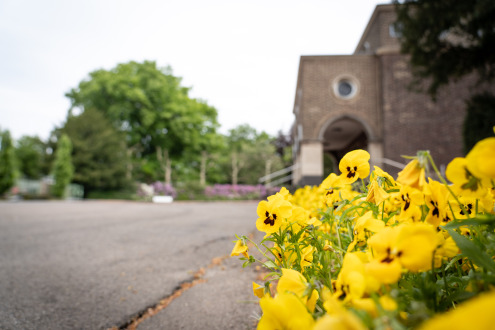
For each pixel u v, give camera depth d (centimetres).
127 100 3400
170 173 3741
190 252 391
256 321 189
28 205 1390
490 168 53
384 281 52
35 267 331
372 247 60
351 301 54
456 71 930
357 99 1530
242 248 100
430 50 916
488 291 58
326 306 52
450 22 840
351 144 1991
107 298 242
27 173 3750
